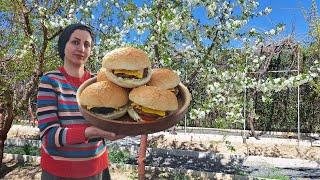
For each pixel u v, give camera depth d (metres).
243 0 7.23
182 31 7.34
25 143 13.50
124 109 1.88
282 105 17.75
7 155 10.81
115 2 7.77
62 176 2.19
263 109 17.83
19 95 9.18
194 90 7.65
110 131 1.80
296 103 17.62
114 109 1.87
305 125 17.59
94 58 7.64
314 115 17.47
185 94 2.06
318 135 16.95
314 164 12.23
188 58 7.29
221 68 7.60
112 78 1.93
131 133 1.79
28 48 7.82
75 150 2.20
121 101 1.87
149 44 6.82
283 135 16.88
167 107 1.84
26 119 16.27
